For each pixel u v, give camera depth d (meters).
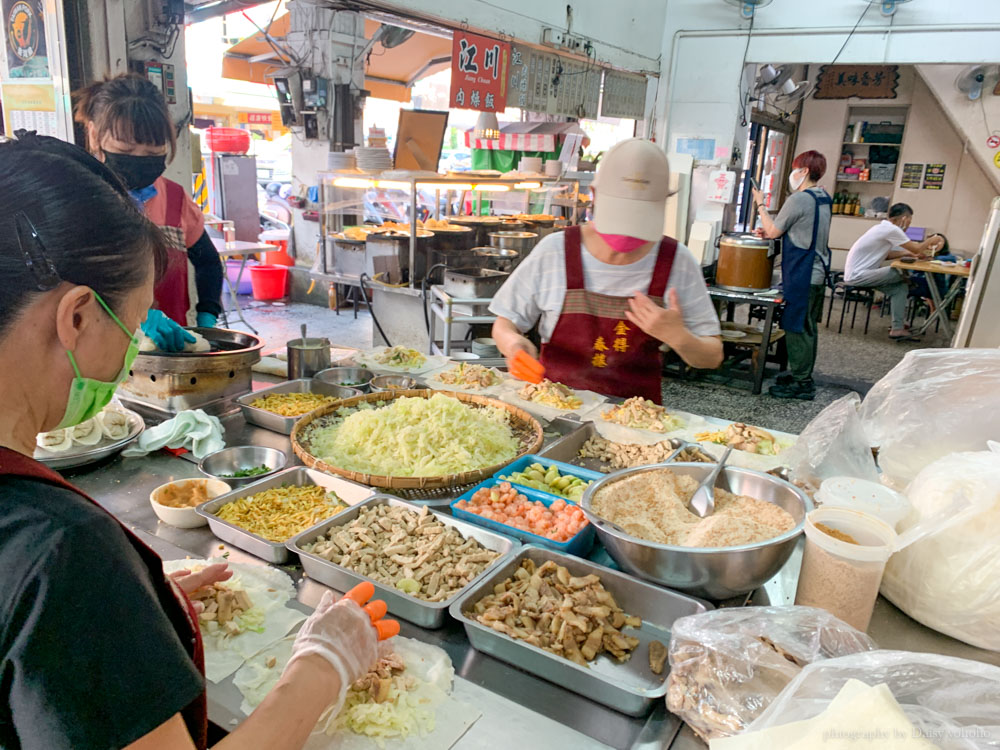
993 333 4.42
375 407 2.09
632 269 2.28
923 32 5.58
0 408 0.63
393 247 4.68
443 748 0.95
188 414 1.88
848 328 8.05
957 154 8.89
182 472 1.76
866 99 9.21
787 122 8.50
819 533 1.17
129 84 2.23
